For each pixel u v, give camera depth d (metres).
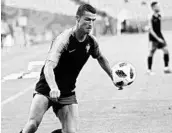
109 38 52.78
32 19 43.03
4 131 10.38
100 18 66.38
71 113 7.31
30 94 15.61
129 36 57.31
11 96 15.23
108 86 16.80
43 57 28.81
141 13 70.19
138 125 10.47
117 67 7.91
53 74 6.91
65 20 52.28
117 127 10.34
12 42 37.22
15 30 38.41
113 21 69.50
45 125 10.80
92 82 18.03
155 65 23.23
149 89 15.67
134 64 23.64
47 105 7.22
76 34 7.10
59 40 7.09
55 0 49.72
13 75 20.38
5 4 36.84
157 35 19.56
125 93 15.03
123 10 67.94
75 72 7.39
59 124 10.88
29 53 32.41
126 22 68.69
